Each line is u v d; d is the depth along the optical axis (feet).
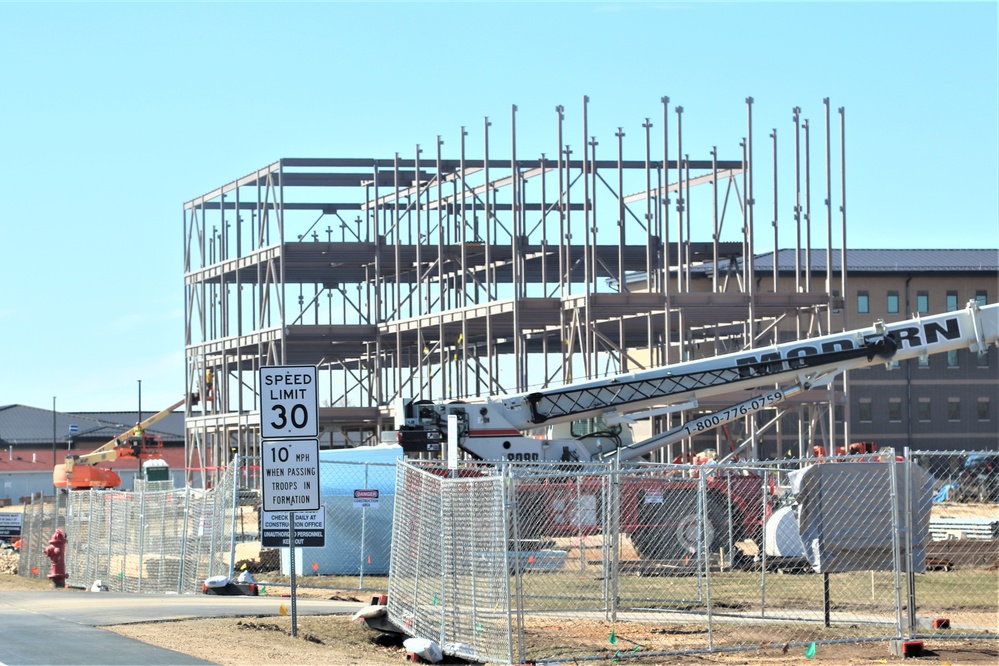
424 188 234.17
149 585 108.37
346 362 297.94
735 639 67.41
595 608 81.05
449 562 65.26
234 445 273.95
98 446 423.64
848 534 65.41
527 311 195.72
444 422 128.06
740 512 112.27
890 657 62.18
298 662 56.80
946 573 105.50
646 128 198.90
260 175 235.40
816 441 277.85
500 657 60.54
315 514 68.08
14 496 396.98
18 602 81.87
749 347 195.83
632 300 191.31
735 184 214.69
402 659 61.62
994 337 126.82
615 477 75.20
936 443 301.43
